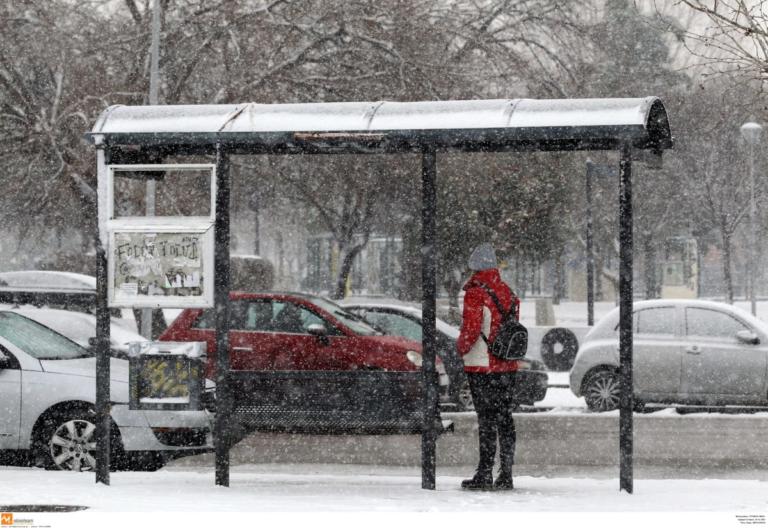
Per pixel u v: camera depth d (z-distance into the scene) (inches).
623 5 1481.3
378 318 872.3
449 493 452.4
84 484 456.8
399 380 488.1
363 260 2854.3
